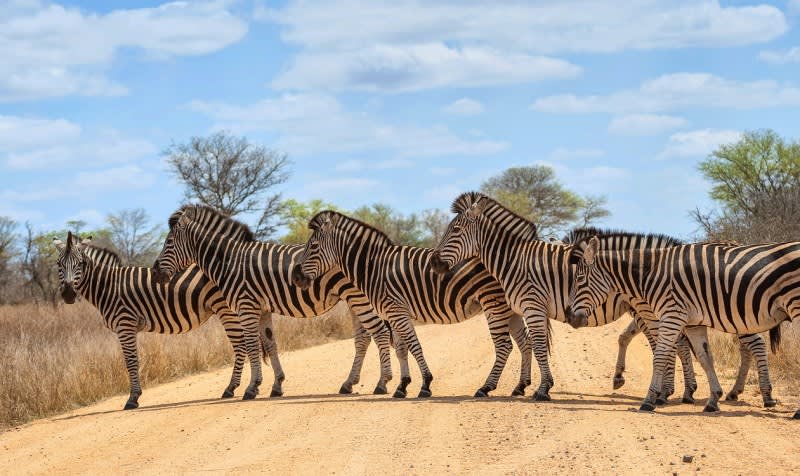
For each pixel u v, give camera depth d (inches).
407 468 319.3
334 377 610.5
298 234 2251.5
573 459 321.1
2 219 1843.0
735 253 411.2
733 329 412.2
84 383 575.2
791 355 523.2
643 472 299.1
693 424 378.6
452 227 486.3
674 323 423.2
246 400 514.9
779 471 293.3
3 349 698.8
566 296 465.4
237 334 544.4
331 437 380.5
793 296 389.4
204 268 536.7
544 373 469.7
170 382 634.8
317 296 528.4
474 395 496.7
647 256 433.4
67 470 354.3
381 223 2354.8
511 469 310.5
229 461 346.3
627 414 408.2
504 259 481.7
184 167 1934.1
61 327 963.3
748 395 471.5
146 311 532.1
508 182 2340.1
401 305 500.4
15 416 525.0
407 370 506.0
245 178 1961.1
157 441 399.5
